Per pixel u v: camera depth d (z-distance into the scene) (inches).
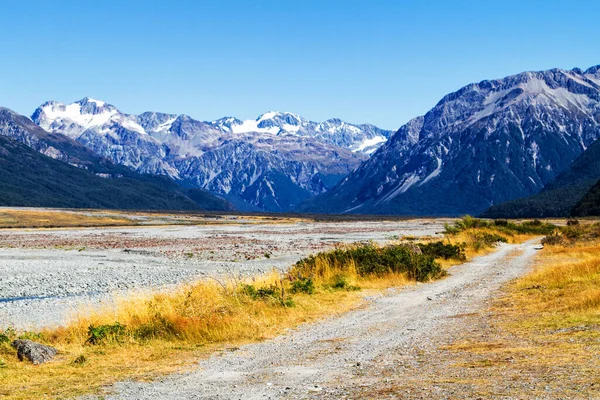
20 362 500.1
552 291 792.3
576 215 6156.5
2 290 1160.2
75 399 375.2
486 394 322.0
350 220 7224.4
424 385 358.6
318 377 412.2
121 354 534.3
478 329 579.5
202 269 1536.7
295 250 2177.7
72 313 828.6
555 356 411.5
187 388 397.7
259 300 785.6
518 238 2711.6
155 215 7391.7
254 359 496.7
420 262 1142.3
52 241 2802.7
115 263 1717.5
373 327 639.8
